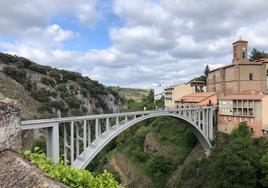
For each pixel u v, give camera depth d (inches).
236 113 2218.3
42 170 270.2
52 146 976.9
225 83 2800.2
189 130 2454.5
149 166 2359.7
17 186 246.1
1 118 304.0
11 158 289.0
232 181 1539.1
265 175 1504.7
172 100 3617.1
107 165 2743.6
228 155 1572.3
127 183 2346.2
